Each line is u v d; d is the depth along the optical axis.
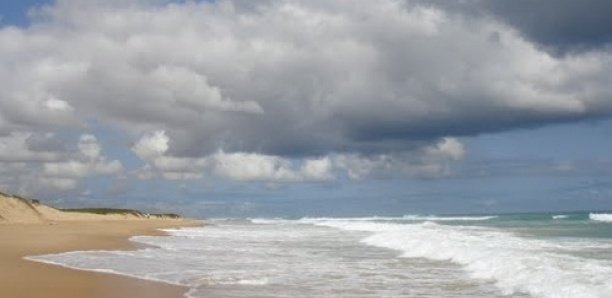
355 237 45.53
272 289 17.81
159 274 20.97
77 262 24.42
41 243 33.09
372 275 20.94
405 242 33.50
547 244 29.69
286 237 46.53
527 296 16.09
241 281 19.28
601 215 96.25
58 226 55.44
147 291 17.23
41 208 73.62
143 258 26.88
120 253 29.19
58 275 20.08
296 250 32.72
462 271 21.70
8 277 19.39
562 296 15.23
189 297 16.33
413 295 16.72
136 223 73.06
